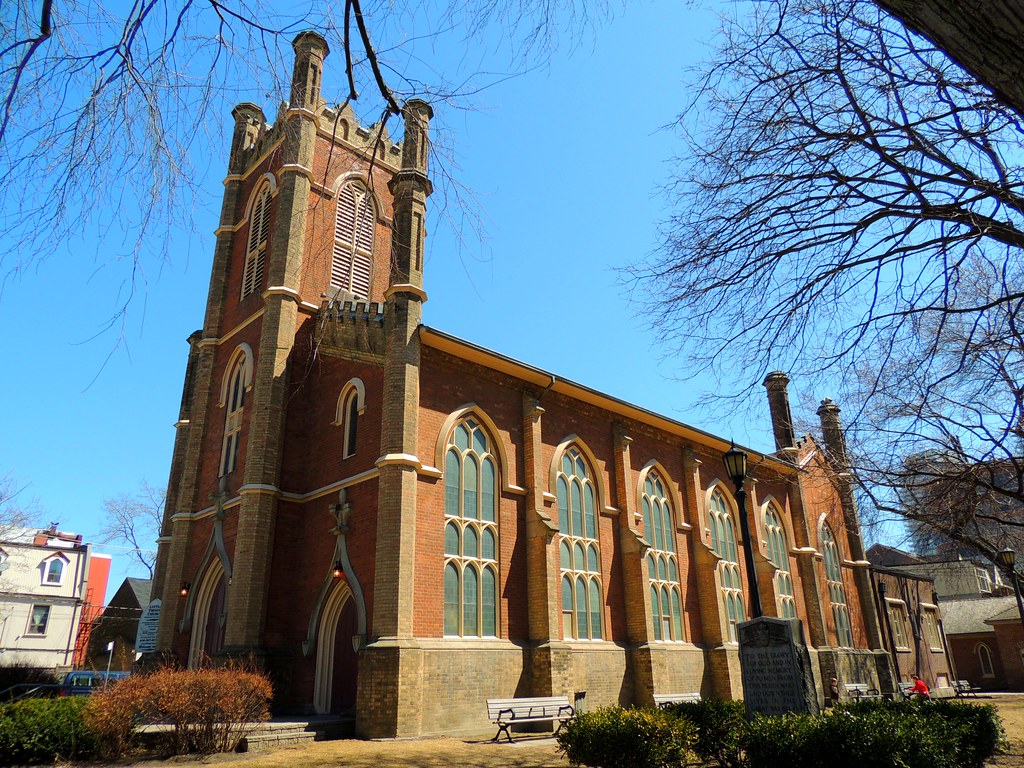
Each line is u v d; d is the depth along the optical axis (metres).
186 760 14.16
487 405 23.28
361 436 21.53
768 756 10.67
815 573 34.88
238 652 19.80
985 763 13.51
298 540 22.44
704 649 28.03
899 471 13.10
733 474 15.68
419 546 19.67
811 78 7.90
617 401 27.45
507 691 20.16
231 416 26.11
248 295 27.81
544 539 22.33
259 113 32.91
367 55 6.29
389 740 16.73
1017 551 17.44
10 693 24.70
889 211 7.74
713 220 8.81
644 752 11.38
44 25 4.39
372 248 28.88
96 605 68.19
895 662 40.84
